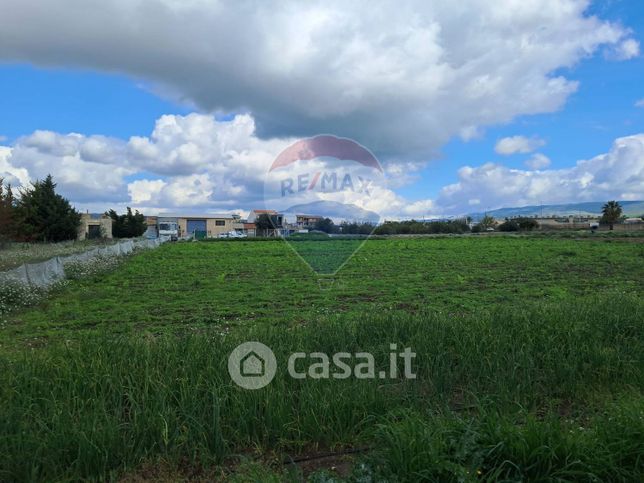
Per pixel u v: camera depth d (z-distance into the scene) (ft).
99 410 13.26
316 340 19.48
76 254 69.51
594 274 56.34
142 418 12.73
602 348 19.01
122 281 55.21
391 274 58.34
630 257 74.28
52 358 17.25
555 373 17.07
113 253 83.71
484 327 21.15
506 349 18.74
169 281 55.06
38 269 48.21
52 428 12.60
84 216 219.82
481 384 16.62
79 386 14.84
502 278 53.47
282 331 20.51
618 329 21.95
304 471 12.19
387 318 23.07
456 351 19.07
